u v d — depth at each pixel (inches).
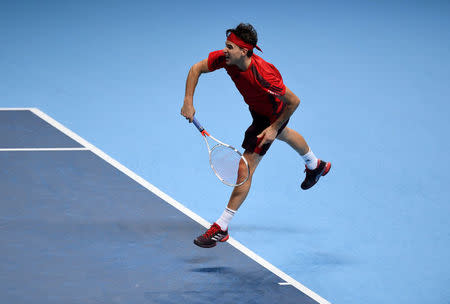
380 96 1616.6
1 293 695.1
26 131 1235.9
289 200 1011.9
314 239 881.5
